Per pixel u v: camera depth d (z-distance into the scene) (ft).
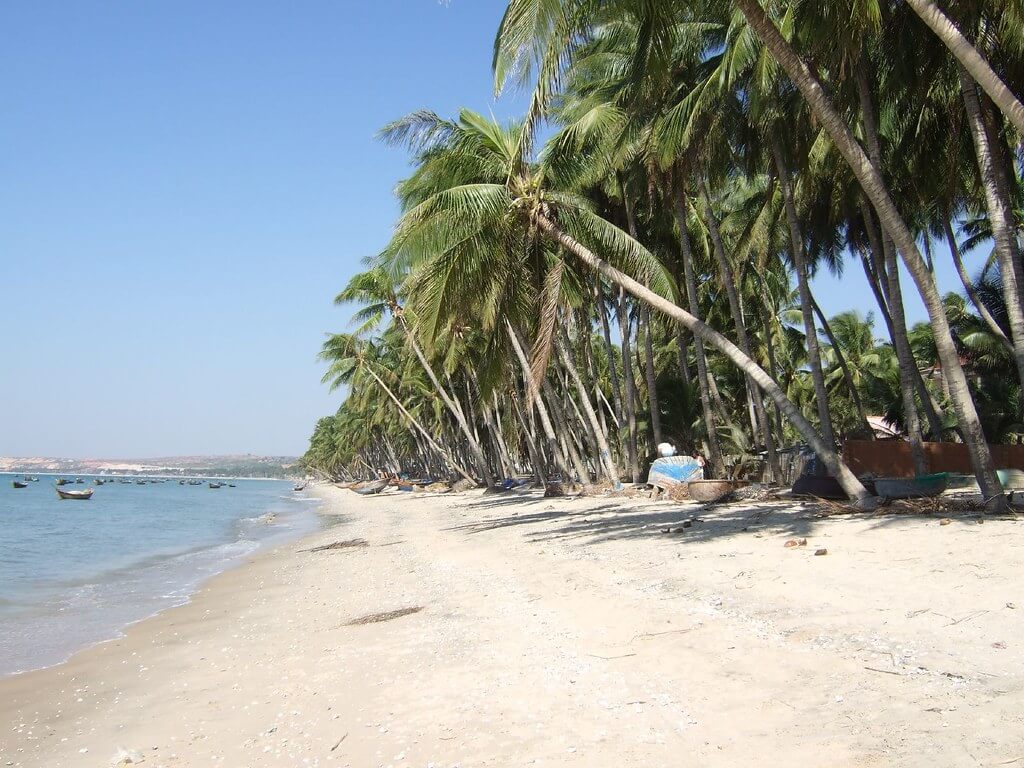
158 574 58.90
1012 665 16.52
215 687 24.84
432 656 24.73
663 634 23.30
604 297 109.09
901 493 45.14
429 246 51.75
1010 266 40.55
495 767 15.24
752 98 52.01
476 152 56.08
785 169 58.44
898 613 21.61
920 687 16.15
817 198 73.15
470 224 51.75
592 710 17.76
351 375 190.60
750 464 98.07
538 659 22.62
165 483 527.40
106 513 158.40
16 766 19.13
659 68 39.83
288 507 185.98
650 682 19.16
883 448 62.59
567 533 54.03
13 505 193.77
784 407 43.98
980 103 47.91
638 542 43.01
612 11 38.42
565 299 62.69
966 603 21.56
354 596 40.37
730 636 22.02
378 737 17.94
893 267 57.77
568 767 14.76
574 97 76.33
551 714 17.88
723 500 60.90
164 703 23.58
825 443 44.09
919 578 25.09
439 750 16.57
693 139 58.95
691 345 122.83
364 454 390.83
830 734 14.56
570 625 26.22
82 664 30.32
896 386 115.65
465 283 52.60
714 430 76.18
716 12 58.85
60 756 19.57
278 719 20.43
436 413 185.98
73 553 76.28
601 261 49.67
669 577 31.37
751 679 18.30
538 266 59.41
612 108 53.21
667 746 15.15
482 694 20.07
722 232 91.66
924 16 27.99
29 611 42.98
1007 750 12.75
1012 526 32.07
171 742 19.63
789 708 16.19
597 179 66.69
